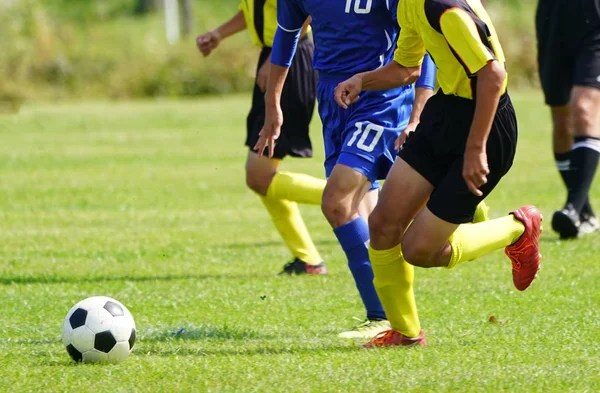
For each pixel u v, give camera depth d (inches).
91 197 1587.1
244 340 696.4
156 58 4015.8
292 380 571.5
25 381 581.3
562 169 1172.5
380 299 663.8
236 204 1503.4
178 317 791.7
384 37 730.2
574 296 834.8
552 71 1131.3
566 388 552.4
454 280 924.0
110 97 3909.9
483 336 693.9
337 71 742.5
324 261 1056.2
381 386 557.0
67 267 1034.7
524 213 681.0
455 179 601.3
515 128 611.8
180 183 1740.9
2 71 3796.8
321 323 760.3
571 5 1094.4
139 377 585.6
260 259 1069.8
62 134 2647.6
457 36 571.5
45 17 4185.5
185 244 1171.3
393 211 623.5
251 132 974.4
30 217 1396.4
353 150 714.8
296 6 741.9
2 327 756.0
